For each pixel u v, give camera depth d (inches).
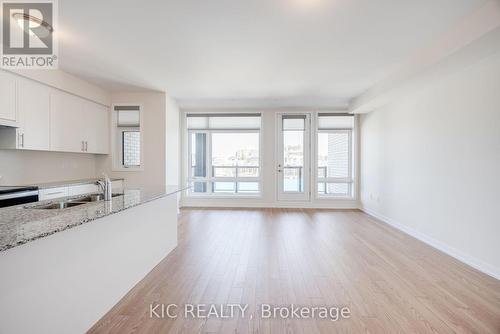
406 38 114.3
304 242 153.9
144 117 205.6
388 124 198.1
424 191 155.6
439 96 143.3
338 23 102.5
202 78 170.1
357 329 76.0
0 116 125.1
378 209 214.8
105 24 104.2
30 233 50.2
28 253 56.1
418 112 161.9
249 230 178.9
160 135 205.8
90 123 186.7
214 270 115.8
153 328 76.2
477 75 117.1
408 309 86.0
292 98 222.2
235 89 195.9
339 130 255.1
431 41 117.0
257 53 131.1
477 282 104.5
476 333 74.1
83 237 73.3
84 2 89.6
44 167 165.9
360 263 123.5
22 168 153.1
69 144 168.2
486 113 112.3
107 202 87.6
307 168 256.8
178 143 241.1
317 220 208.1
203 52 130.2
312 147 255.1
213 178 263.3
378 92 175.9
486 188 112.5
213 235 167.2
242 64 145.9
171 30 108.5
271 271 114.7
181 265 121.2
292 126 257.4
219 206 259.8
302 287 100.7
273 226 189.5
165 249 131.7
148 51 129.4
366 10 93.6
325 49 125.9
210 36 113.7
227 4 90.5
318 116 256.1
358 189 253.6
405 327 76.8
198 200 260.4
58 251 64.3
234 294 95.5
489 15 88.2
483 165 114.1
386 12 94.7
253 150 261.9
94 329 75.5
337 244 150.7
